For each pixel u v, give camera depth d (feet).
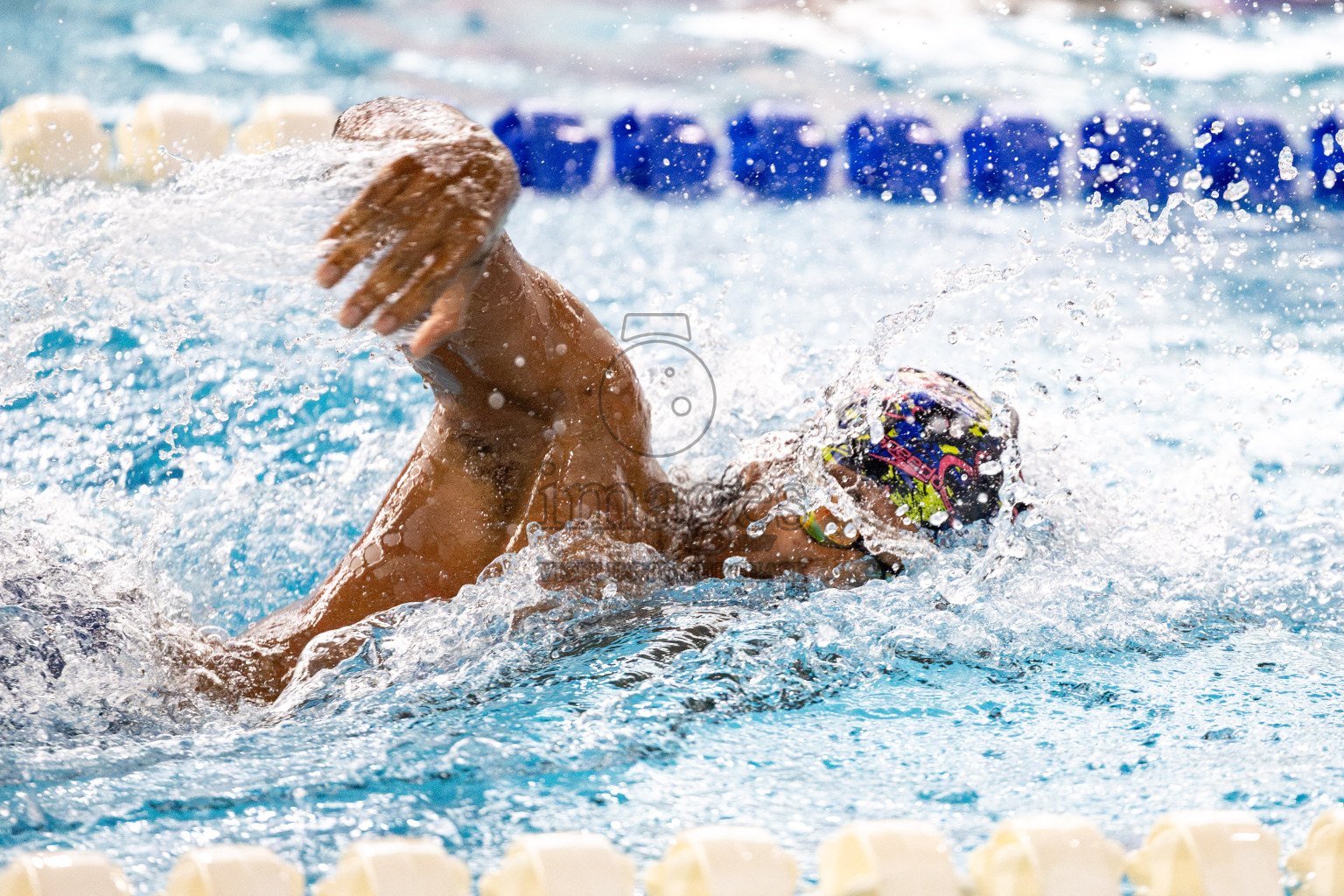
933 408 19.74
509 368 16.99
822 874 10.29
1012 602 18.86
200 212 15.75
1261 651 18.10
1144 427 33.22
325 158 14.94
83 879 9.30
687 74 88.53
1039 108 78.23
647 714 14.60
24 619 15.79
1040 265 51.52
